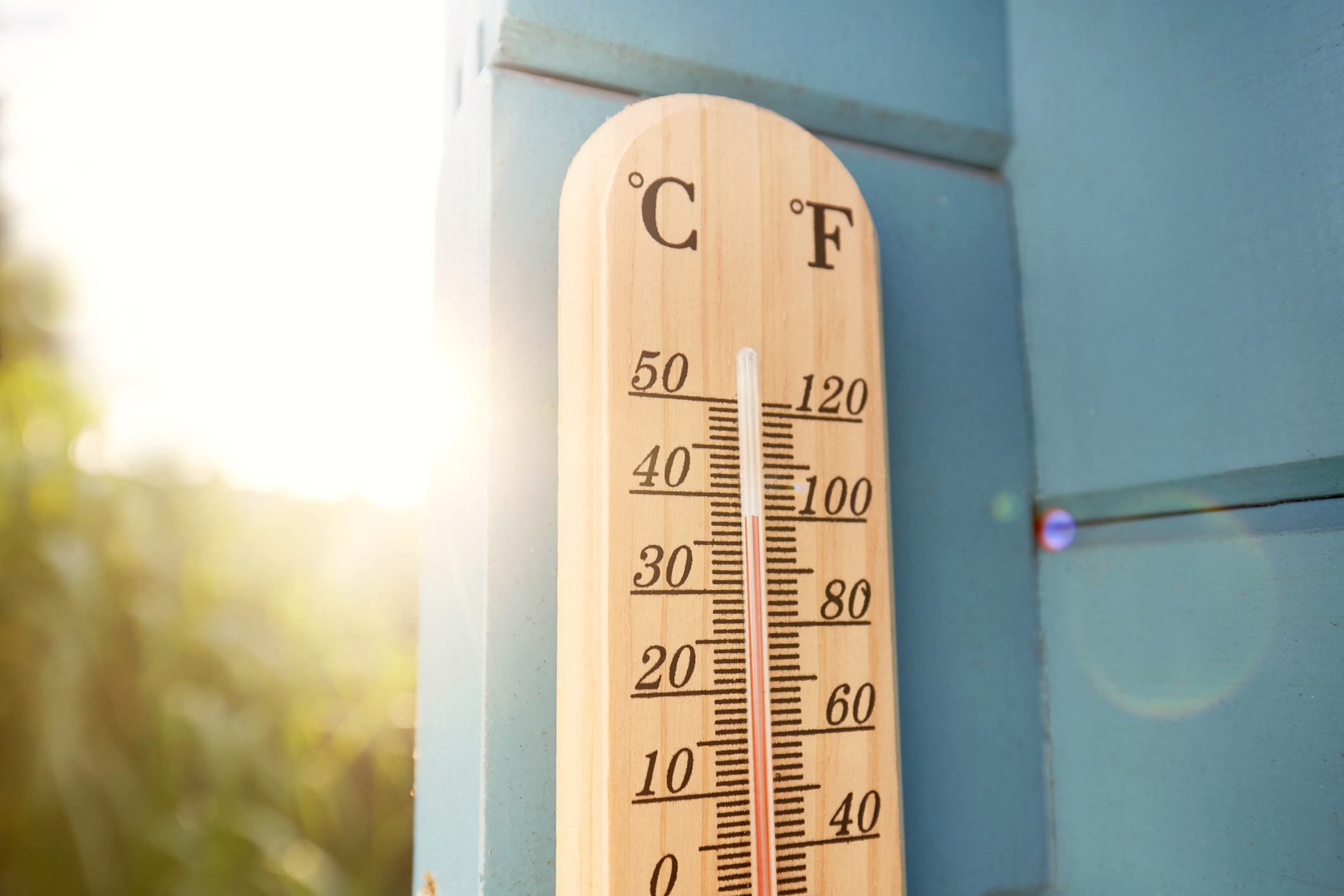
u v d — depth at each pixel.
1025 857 0.17
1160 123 0.17
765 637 0.14
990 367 0.18
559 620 0.15
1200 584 0.16
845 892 0.15
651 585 0.14
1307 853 0.14
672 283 0.15
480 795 0.14
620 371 0.14
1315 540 0.14
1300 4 0.15
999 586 0.18
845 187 0.16
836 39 0.18
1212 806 0.15
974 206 0.19
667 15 0.16
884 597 0.16
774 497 0.15
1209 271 0.16
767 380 0.15
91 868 0.36
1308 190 0.15
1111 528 0.17
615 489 0.14
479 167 0.16
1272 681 0.15
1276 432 0.15
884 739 0.15
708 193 0.15
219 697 0.40
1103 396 0.17
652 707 0.14
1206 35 0.16
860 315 0.16
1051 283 0.18
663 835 0.14
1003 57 0.19
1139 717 0.16
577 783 0.14
